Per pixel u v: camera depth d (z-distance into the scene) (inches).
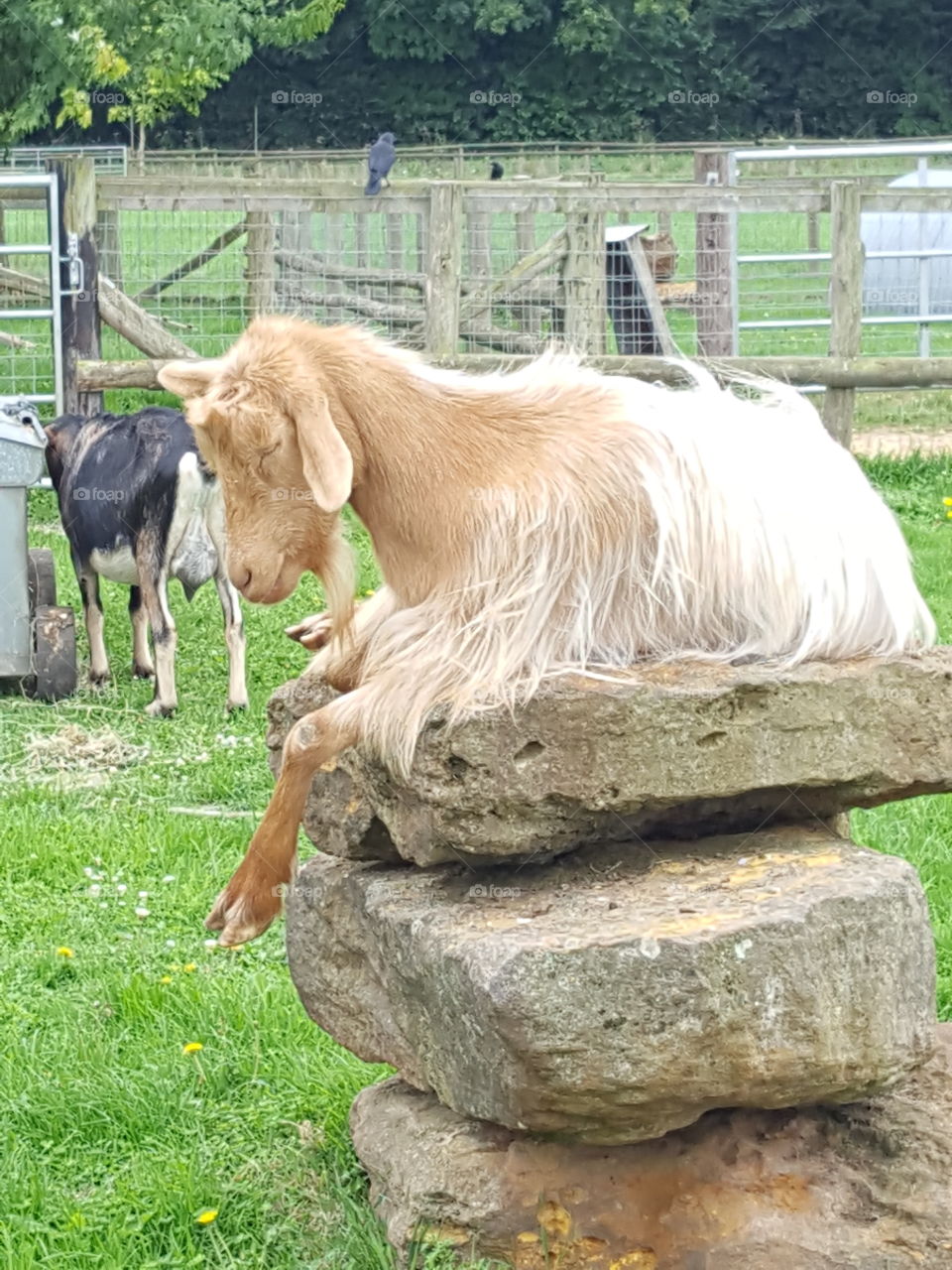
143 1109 181.0
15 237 896.9
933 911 227.1
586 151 1508.4
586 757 137.6
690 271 888.9
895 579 151.6
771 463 150.7
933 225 745.6
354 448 145.2
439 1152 148.3
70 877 253.3
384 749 141.7
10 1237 156.0
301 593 442.9
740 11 1667.1
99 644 365.4
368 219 679.1
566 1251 141.7
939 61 1683.1
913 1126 144.9
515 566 143.6
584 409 150.7
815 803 153.7
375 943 150.0
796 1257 138.9
